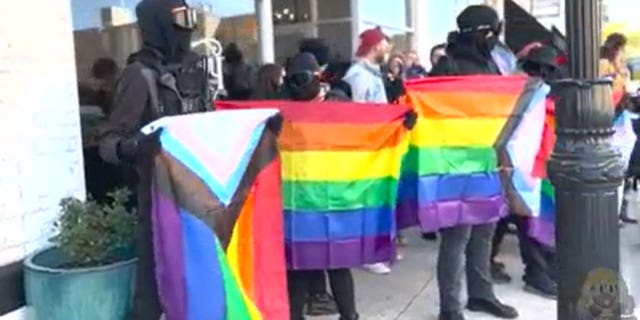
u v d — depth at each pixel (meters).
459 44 4.23
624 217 7.13
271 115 3.14
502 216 4.39
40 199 3.58
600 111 3.05
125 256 3.22
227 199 2.89
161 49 3.29
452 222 4.02
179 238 2.81
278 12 8.59
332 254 3.67
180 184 2.82
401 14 12.03
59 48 3.71
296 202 3.62
